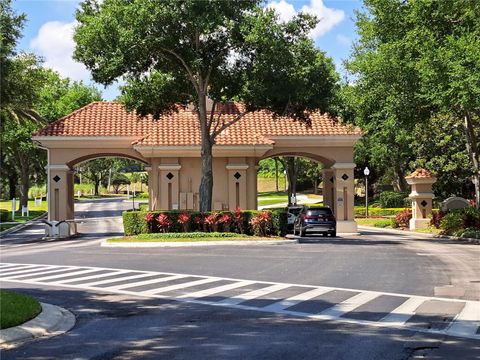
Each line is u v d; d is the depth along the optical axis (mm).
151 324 9859
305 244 26297
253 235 29000
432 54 23797
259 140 35344
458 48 23000
